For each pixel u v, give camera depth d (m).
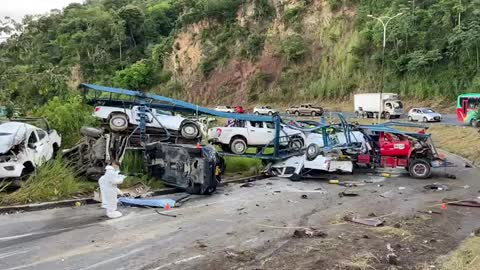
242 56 76.44
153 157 15.07
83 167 15.12
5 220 10.55
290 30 73.44
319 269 7.34
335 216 11.15
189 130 17.47
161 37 103.81
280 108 65.75
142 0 129.38
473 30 49.81
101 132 15.84
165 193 14.21
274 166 18.22
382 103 45.59
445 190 14.65
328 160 17.16
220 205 12.52
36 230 9.71
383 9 63.00
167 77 86.31
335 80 63.66
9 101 17.83
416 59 53.91
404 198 13.43
